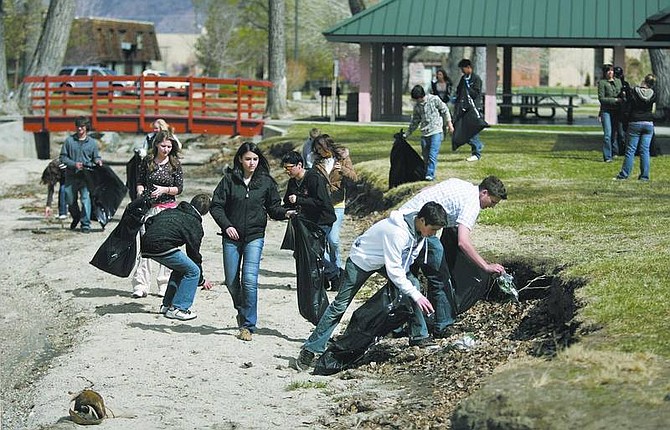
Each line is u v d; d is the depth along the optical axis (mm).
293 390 19844
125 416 18469
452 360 20312
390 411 18016
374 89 89125
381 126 77375
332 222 25859
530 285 24016
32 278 32594
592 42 80875
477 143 47062
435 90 47312
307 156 34719
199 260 25500
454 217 20891
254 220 23328
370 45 84938
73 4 95688
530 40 81375
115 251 26969
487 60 82500
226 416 18406
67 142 41094
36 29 138875
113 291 29734
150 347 22984
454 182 21062
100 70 124750
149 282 28844
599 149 54406
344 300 20859
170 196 27984
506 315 23234
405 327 22594
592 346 17391
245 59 182625
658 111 83750
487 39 81812
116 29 196750
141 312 26812
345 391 19594
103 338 23922
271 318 25625
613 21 81188
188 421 18172
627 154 39406
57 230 42188
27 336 25766
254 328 23781
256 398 19438
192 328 24719
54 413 18984
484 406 15219
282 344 23250
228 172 23531
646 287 20562
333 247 27797
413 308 21266
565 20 81562
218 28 179625
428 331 22000
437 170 43406
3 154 81062
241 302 23656
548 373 16000
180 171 28172
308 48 183500
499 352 20109
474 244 27219
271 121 86688
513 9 82812
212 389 19953
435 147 40375
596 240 26781
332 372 20891
